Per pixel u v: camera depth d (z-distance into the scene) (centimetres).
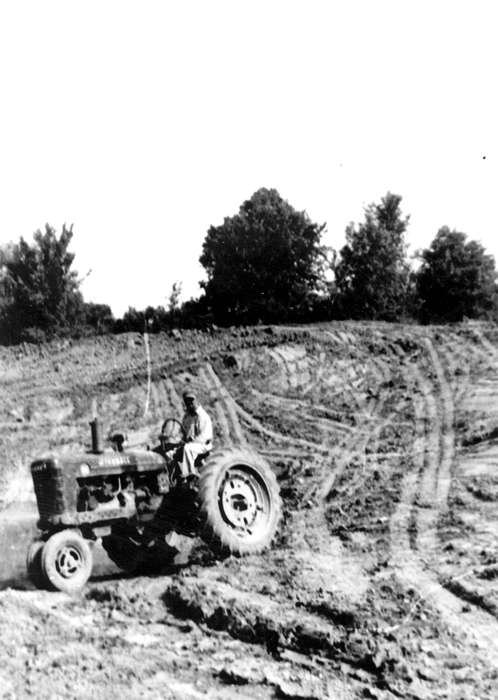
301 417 2170
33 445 2250
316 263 3891
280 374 2623
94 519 992
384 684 616
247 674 645
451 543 976
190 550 1132
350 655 675
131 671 659
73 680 643
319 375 2575
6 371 3038
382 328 3042
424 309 3853
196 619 804
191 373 2719
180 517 1059
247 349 2847
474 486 1243
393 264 3844
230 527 1034
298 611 792
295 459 1783
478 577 842
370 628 734
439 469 1406
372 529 1101
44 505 1000
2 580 1048
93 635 756
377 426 1925
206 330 3284
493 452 1443
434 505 1181
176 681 639
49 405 2597
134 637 752
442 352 2564
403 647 680
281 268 3847
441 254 3822
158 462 1060
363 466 1547
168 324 4009
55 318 4062
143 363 2928
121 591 910
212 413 2338
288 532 1153
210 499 1011
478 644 688
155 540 1060
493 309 3841
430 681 620
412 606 782
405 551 981
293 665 664
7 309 4069
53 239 4078
